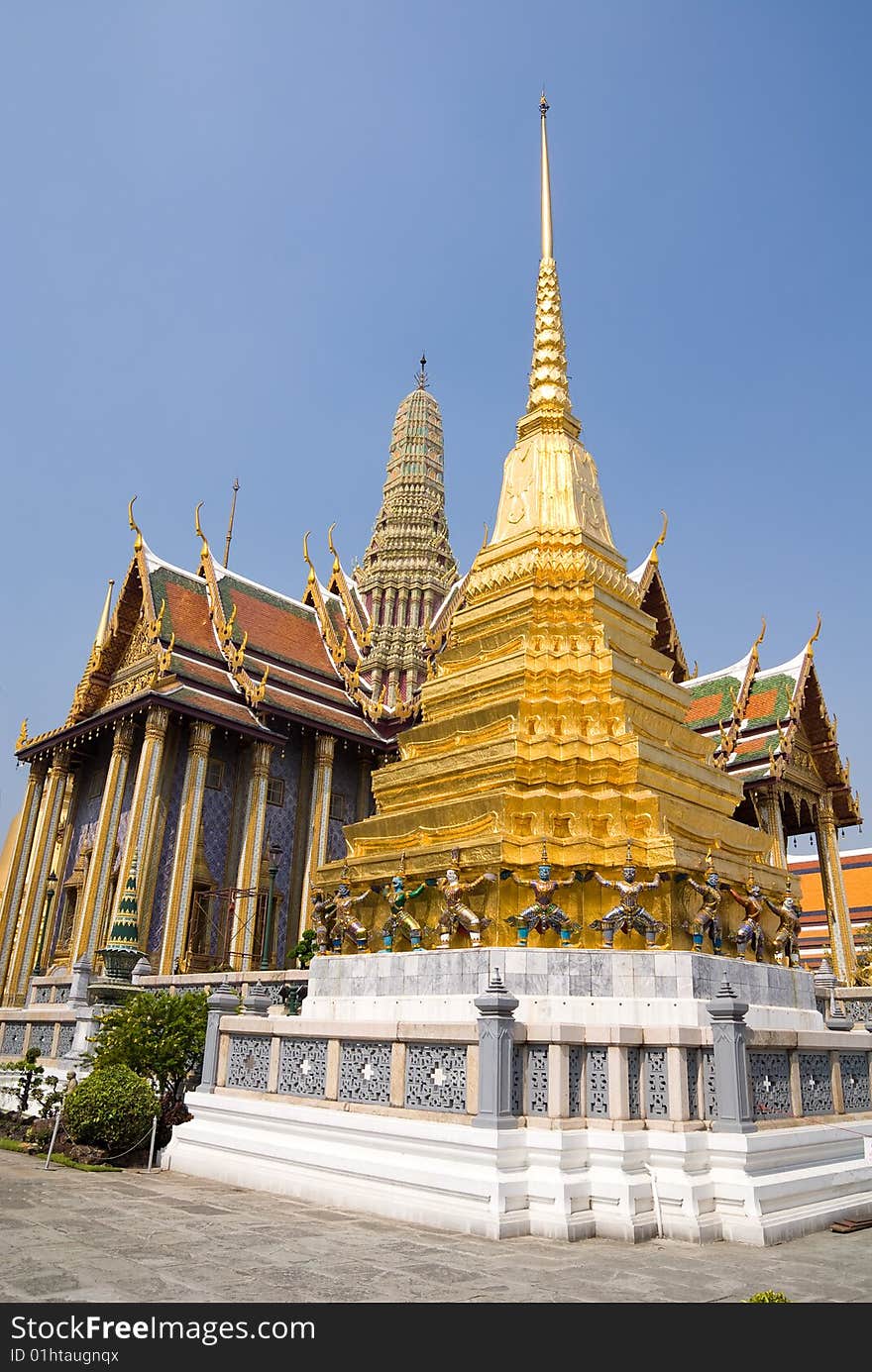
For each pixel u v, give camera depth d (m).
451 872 15.39
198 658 41.75
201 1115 14.84
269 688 43.38
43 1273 7.98
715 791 18.28
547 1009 13.81
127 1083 15.73
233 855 39.59
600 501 22.09
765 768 40.31
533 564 19.94
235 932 37.41
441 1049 11.93
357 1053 12.95
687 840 16.39
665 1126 11.43
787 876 18.16
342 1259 8.91
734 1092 11.52
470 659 19.91
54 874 43.34
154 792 36.72
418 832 17.28
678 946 14.96
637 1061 11.82
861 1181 12.64
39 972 40.88
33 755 44.50
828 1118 13.56
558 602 19.39
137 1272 8.13
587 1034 11.73
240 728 39.28
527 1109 11.44
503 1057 11.23
